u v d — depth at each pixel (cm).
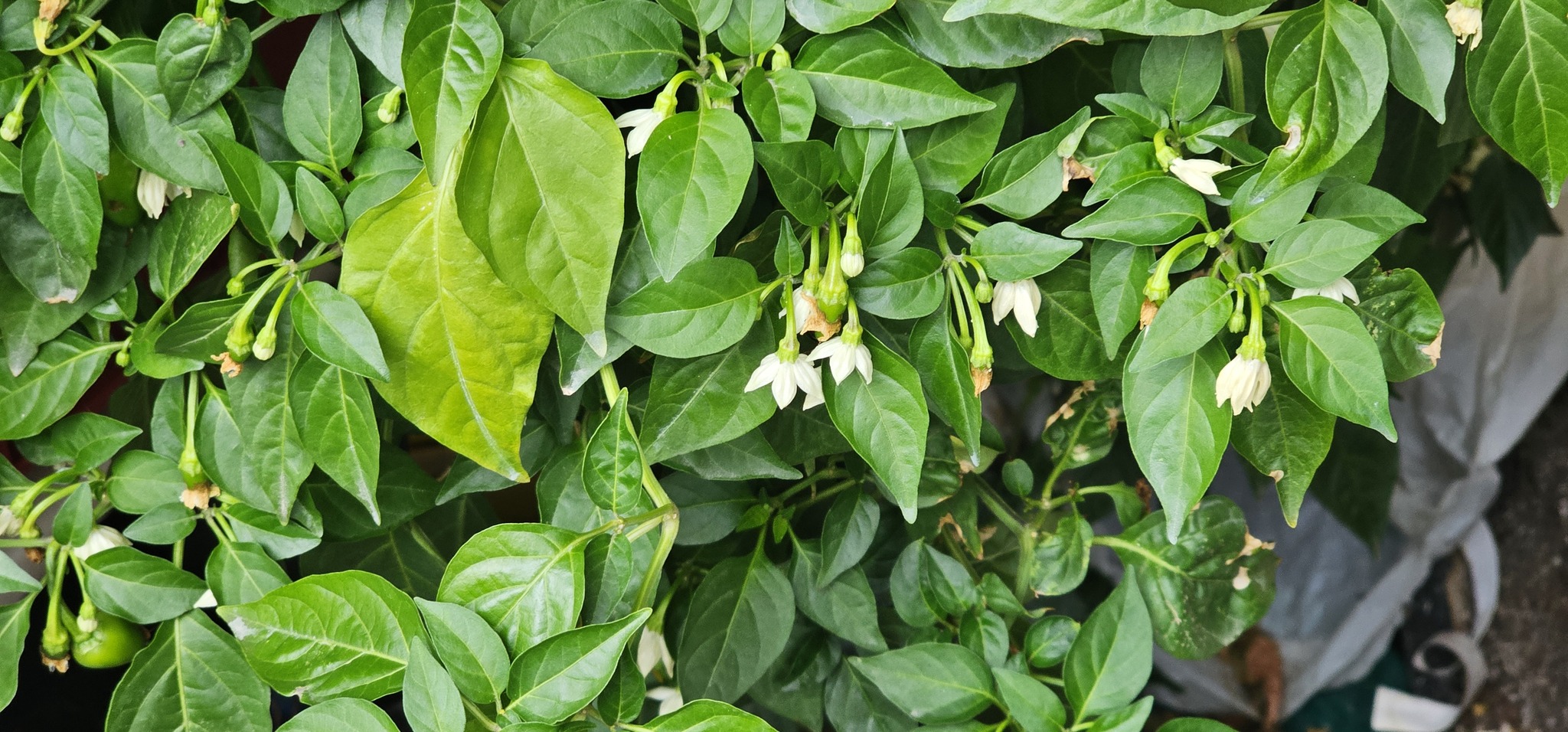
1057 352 61
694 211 55
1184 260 58
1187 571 72
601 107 56
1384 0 56
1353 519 103
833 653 73
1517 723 136
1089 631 65
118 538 63
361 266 57
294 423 59
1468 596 143
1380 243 56
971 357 59
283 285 60
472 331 58
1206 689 145
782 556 72
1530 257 130
